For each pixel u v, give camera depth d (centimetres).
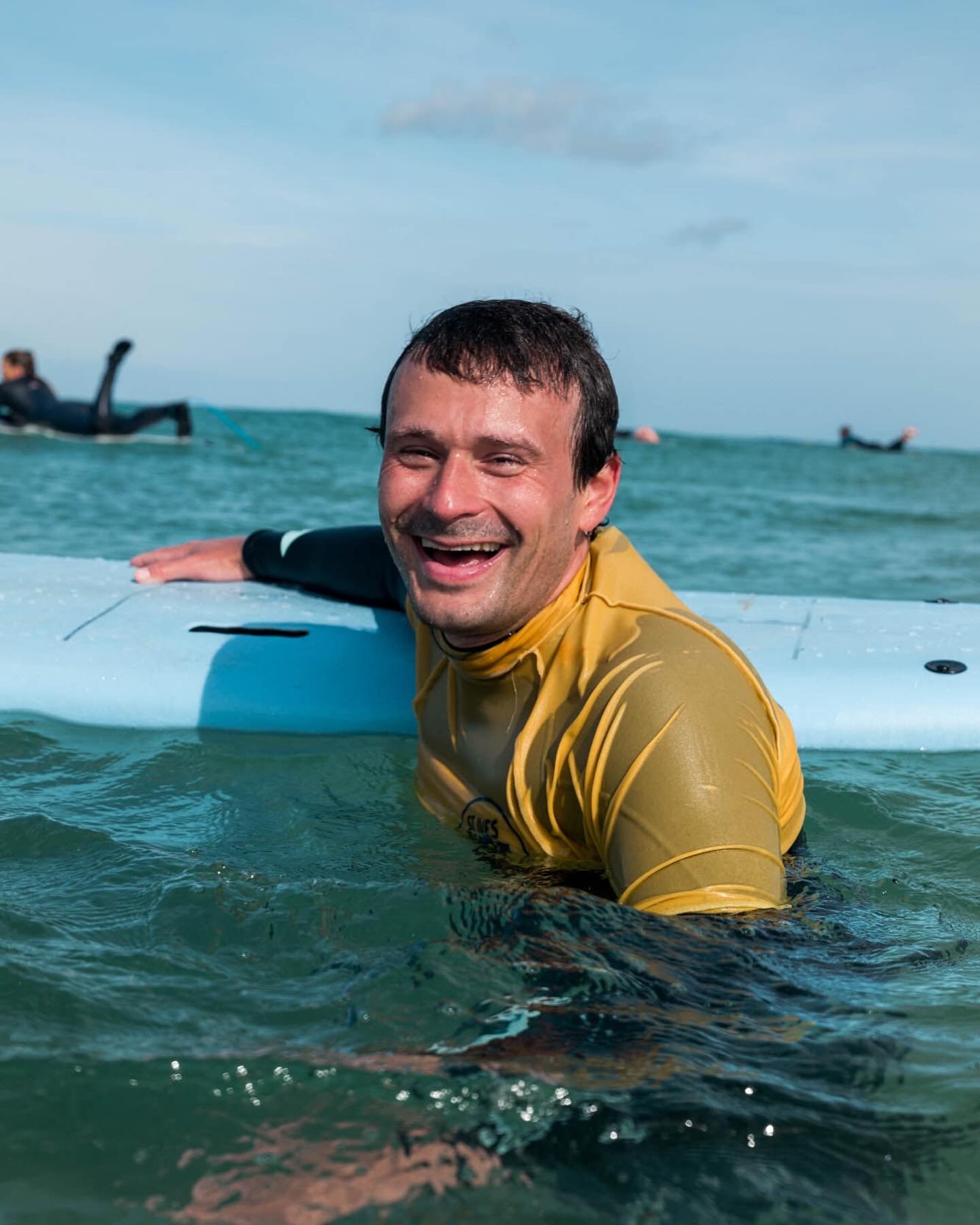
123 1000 141
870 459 2684
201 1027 135
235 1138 116
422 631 206
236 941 158
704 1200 108
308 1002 141
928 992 144
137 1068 126
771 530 924
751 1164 112
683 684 150
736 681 155
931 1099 121
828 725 277
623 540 183
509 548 158
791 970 141
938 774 259
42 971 147
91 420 1353
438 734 196
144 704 278
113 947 156
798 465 2138
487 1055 126
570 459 159
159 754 254
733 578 672
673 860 143
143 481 1011
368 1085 123
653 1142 114
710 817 143
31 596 328
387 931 158
